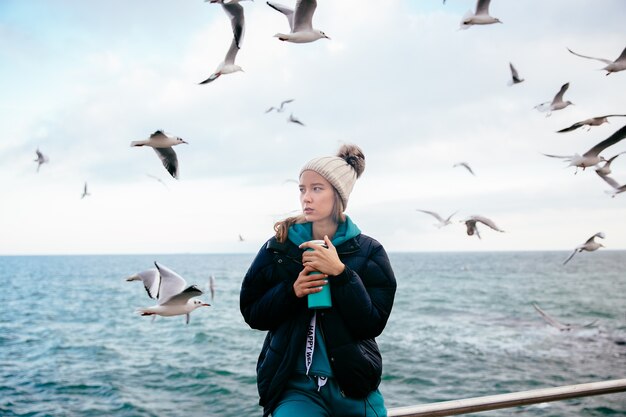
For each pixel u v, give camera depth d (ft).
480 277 250.16
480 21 16.74
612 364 57.26
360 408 6.33
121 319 104.53
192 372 57.62
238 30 11.41
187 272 292.20
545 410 38.29
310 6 11.82
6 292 175.32
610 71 13.85
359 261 6.67
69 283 224.53
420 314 108.27
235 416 42.19
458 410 7.42
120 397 47.34
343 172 6.70
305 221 6.90
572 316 104.37
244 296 6.75
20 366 60.44
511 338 75.10
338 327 6.27
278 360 6.36
